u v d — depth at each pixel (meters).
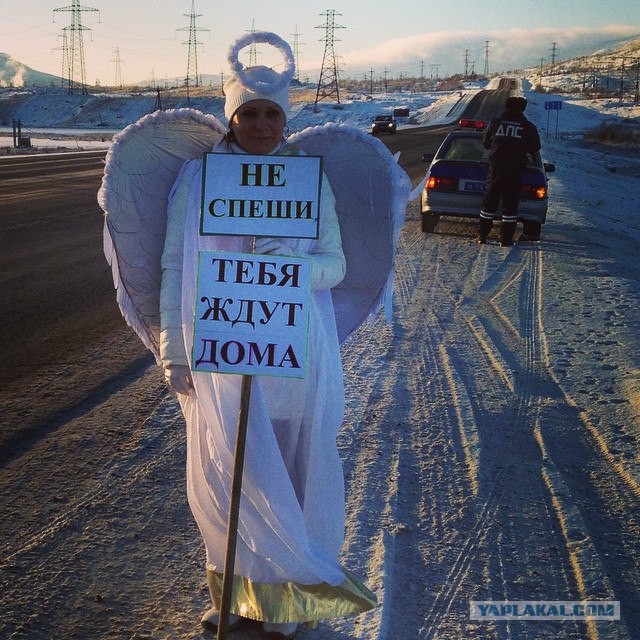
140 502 4.16
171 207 2.86
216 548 2.96
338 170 3.13
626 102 98.94
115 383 6.06
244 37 2.83
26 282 9.41
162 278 2.86
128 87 196.00
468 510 4.21
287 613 2.91
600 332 7.80
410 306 8.70
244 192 2.62
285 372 2.59
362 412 5.53
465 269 10.85
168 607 3.25
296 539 2.78
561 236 14.16
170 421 5.29
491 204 12.77
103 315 8.07
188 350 2.80
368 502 4.21
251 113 2.88
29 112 119.81
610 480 4.68
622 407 5.82
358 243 3.24
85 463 4.61
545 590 3.54
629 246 13.91
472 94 113.94
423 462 4.77
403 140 51.00
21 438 4.95
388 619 3.23
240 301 2.59
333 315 3.02
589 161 40.00
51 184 21.02
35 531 3.84
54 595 3.32
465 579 3.59
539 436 5.26
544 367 6.74
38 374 6.21
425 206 13.68
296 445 2.92
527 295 9.37
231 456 2.79
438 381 6.25
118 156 2.93
